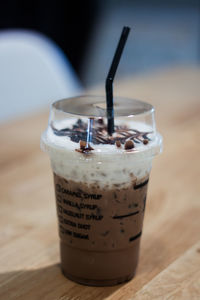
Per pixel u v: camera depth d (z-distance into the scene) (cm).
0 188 63
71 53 222
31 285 47
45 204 60
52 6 205
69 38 217
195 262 50
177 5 304
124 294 46
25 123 86
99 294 46
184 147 78
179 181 67
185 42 275
